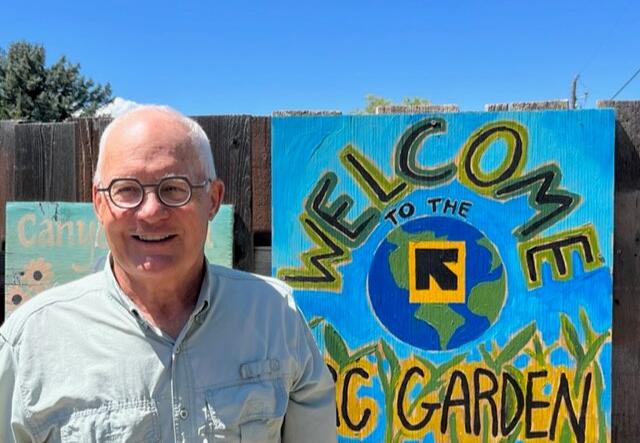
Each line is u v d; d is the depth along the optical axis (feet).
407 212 7.13
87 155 7.72
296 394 4.86
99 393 4.11
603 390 6.87
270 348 4.63
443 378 7.08
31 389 4.11
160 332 4.30
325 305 7.20
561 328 6.94
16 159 7.84
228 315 4.59
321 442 4.99
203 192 4.27
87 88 106.52
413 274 7.13
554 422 6.93
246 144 7.55
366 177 7.17
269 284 4.98
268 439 4.47
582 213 6.91
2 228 7.82
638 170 7.04
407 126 7.12
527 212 6.98
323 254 7.21
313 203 7.23
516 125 6.98
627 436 6.99
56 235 7.50
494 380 7.02
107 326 4.28
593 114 6.90
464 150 7.06
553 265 6.95
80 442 4.01
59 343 4.21
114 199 4.10
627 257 7.04
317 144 7.22
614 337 7.04
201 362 4.37
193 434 4.21
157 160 4.08
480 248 7.04
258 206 7.54
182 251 4.24
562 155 6.93
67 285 4.53
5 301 7.50
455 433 7.06
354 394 7.17
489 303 7.04
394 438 7.11
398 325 7.13
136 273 4.20
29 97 100.22
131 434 4.06
